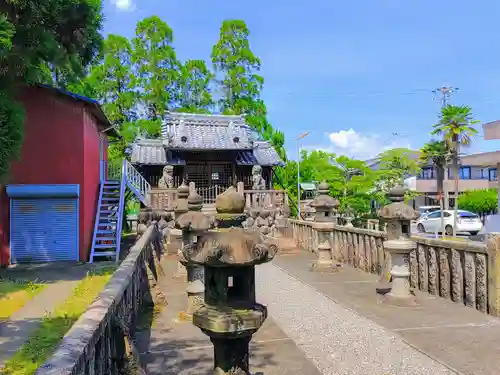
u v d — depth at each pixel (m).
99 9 12.11
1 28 8.65
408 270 6.86
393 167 30.52
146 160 22.97
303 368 4.48
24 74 11.08
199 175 24.25
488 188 36.47
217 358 3.02
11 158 10.41
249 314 2.88
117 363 3.78
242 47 30.50
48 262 14.64
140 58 28.98
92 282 11.25
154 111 30.23
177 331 5.60
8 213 14.55
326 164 27.91
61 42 11.60
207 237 2.95
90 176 16.34
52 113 14.98
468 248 6.45
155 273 9.01
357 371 4.44
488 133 16.81
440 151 29.05
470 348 4.88
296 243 14.45
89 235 15.91
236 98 31.02
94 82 27.59
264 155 25.39
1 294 9.84
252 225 16.72
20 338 6.84
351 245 10.38
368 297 7.34
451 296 6.85
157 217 15.98
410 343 5.10
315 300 7.32
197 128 24.52
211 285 2.99
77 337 2.75
